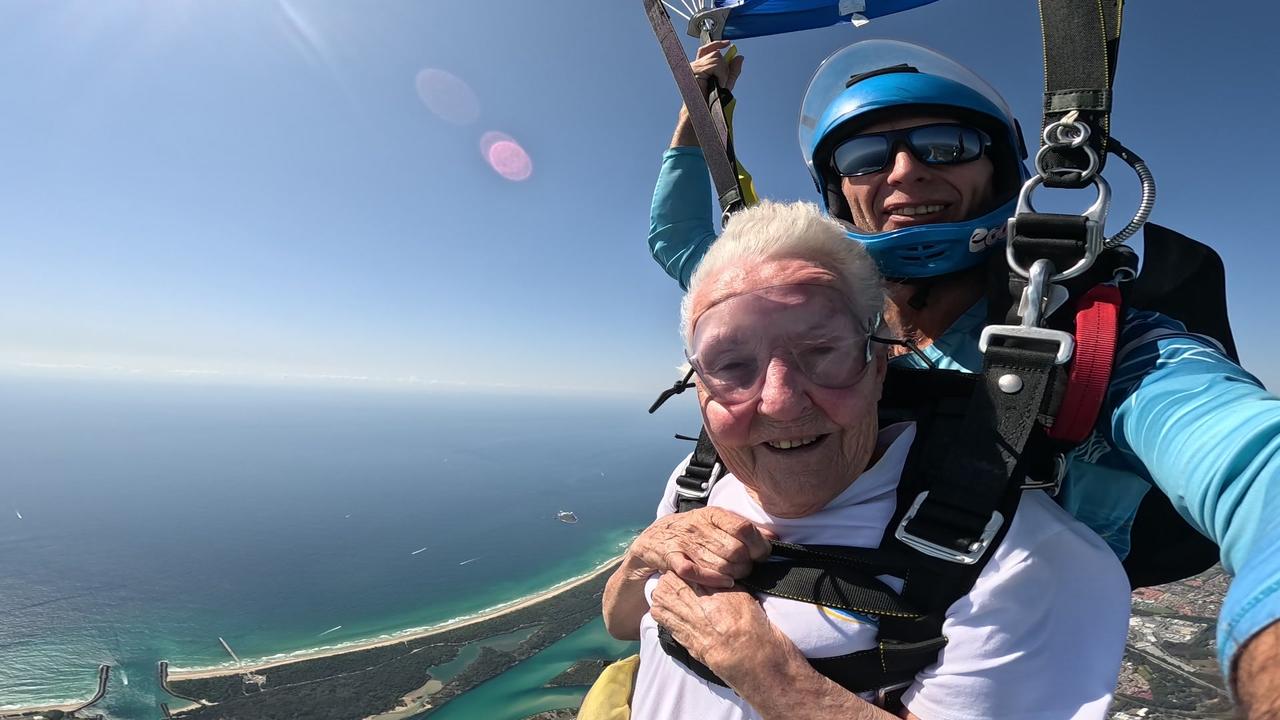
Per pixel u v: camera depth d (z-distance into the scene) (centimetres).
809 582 46
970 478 43
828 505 49
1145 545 48
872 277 50
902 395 53
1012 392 43
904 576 44
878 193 62
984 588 41
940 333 59
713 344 48
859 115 61
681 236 90
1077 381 42
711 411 49
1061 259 43
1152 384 40
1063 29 44
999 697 39
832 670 44
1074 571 42
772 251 49
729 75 89
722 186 77
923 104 58
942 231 55
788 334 47
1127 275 45
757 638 45
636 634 66
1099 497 47
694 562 50
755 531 49
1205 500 35
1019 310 44
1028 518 43
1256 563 30
